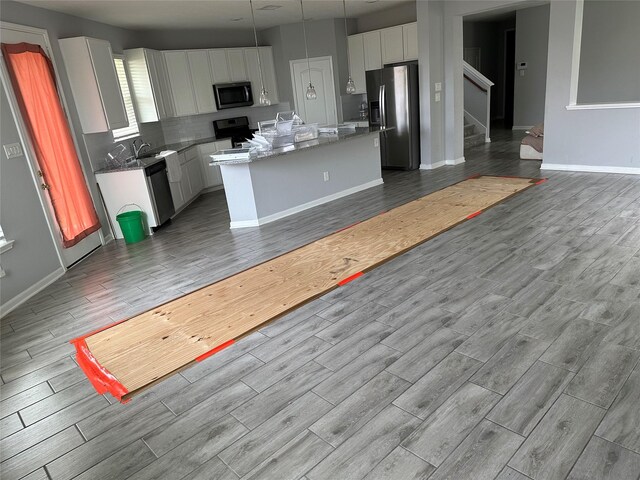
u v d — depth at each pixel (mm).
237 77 8125
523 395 2145
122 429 2230
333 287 3500
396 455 1890
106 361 2830
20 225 3906
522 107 10609
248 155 5145
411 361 2488
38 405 2488
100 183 5414
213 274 4055
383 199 5938
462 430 1979
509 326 2711
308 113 8773
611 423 1928
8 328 3416
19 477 2010
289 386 2402
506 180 6113
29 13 4457
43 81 4434
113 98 5488
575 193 5172
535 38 9969
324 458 1916
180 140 7984
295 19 7832
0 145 3766
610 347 2418
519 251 3758
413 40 7648
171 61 7266
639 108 5477
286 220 5527
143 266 4473
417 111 7379
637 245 3619
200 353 2801
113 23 6199
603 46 8008
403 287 3363
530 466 1769
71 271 4535
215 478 1880
